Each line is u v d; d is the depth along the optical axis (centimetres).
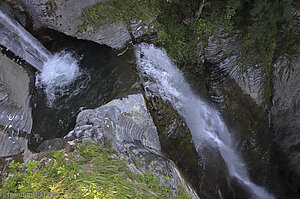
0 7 423
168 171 362
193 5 657
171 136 477
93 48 554
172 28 629
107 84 491
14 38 425
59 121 446
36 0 464
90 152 329
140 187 314
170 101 527
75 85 500
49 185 273
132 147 372
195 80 657
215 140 636
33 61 477
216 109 689
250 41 699
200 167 519
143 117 446
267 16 665
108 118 389
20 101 406
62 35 538
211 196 529
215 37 677
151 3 609
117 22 547
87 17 523
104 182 295
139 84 488
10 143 357
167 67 584
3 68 386
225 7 685
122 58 539
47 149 338
